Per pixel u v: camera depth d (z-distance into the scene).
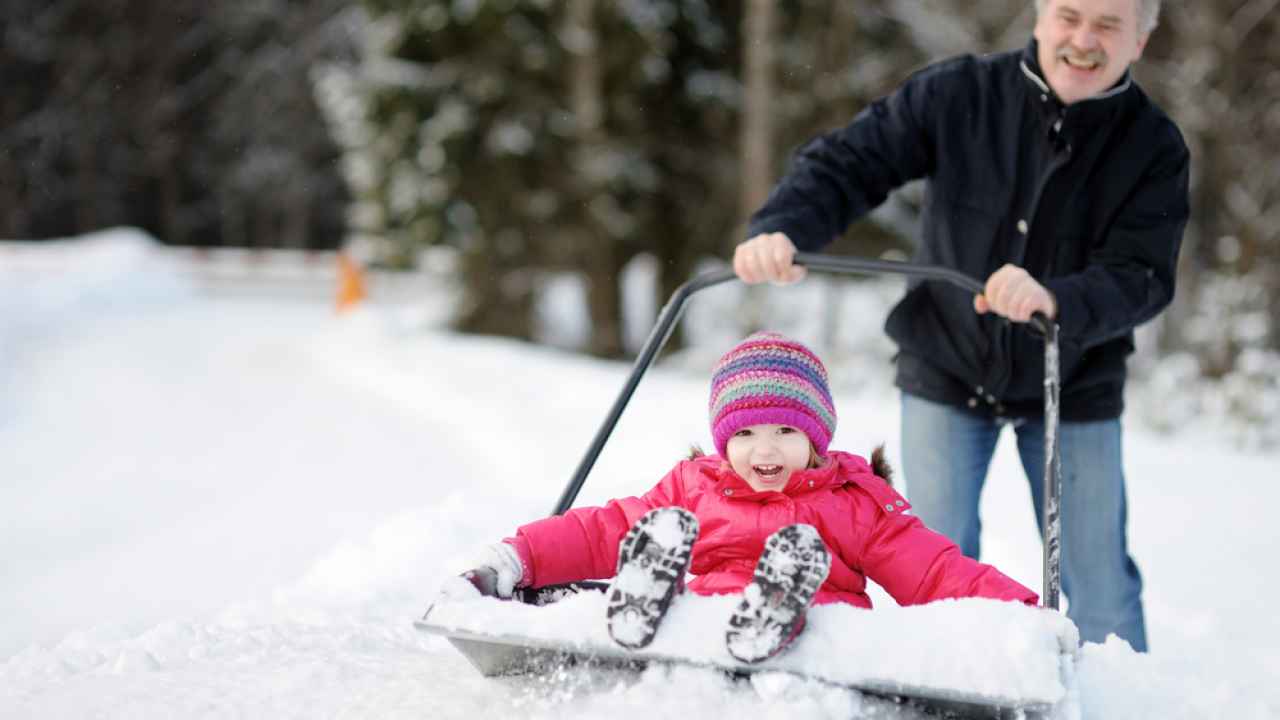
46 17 73.75
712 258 34.28
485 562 4.46
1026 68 5.65
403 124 31.52
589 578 4.71
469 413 18.89
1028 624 3.84
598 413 17.77
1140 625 6.04
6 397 21.89
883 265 5.25
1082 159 5.58
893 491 4.78
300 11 70.94
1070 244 5.70
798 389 4.78
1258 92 32.47
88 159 75.81
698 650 3.84
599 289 34.16
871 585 6.25
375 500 13.55
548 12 31.42
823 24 32.75
